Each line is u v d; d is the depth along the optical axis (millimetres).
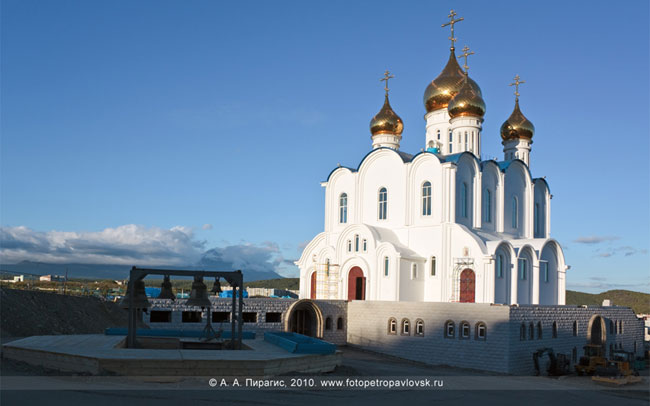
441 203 47625
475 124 54781
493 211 52375
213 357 20672
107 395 16312
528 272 49438
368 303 44125
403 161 50500
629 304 123938
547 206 59500
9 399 14992
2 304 32688
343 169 54344
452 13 59812
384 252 47438
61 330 34281
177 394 17156
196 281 25625
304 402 17469
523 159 62031
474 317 37625
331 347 24109
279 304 43094
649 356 53281
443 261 46812
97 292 56875
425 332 40125
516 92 63312
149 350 21969
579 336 43594
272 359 20844
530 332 38062
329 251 52125
